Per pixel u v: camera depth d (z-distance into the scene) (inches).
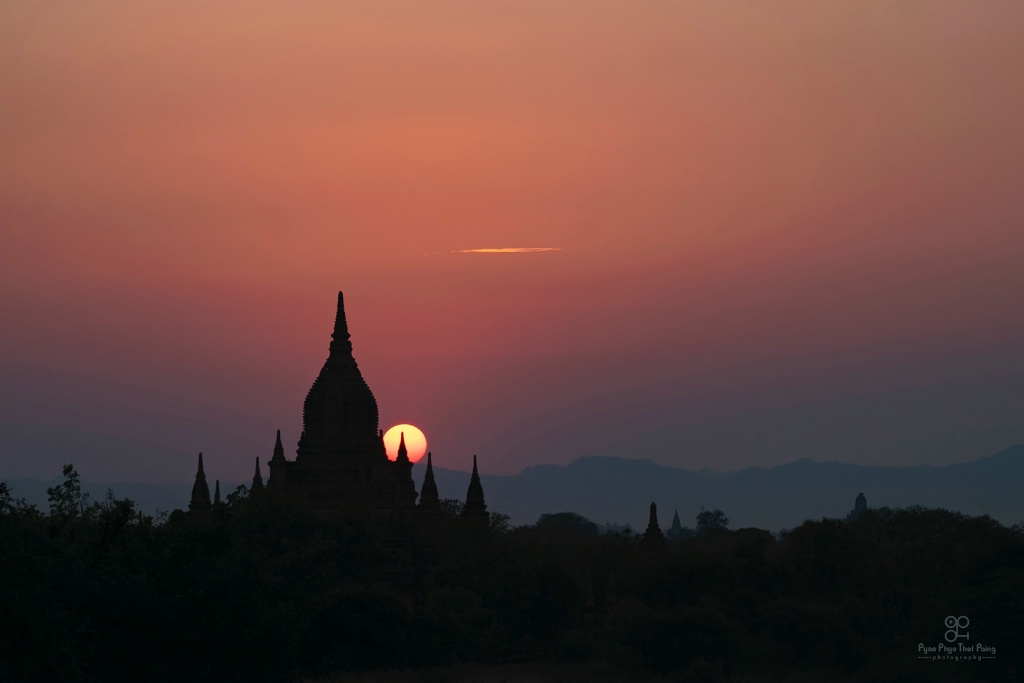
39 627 7052.2
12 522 7657.5
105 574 7854.3
